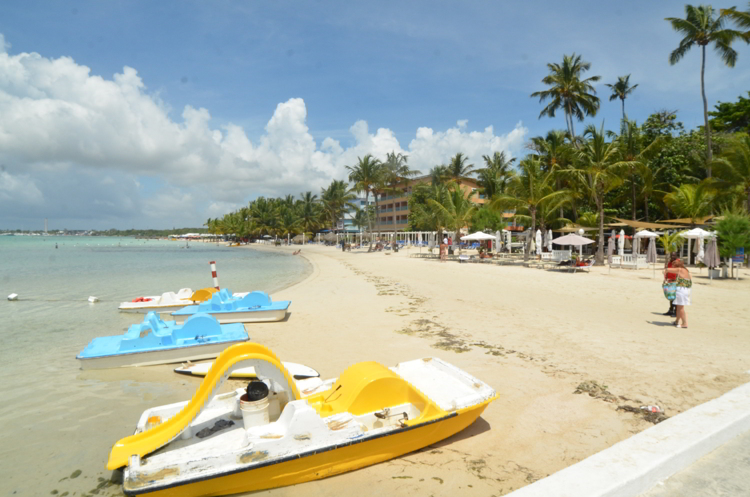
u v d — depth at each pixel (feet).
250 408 14.40
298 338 32.81
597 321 36.19
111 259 164.14
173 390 23.13
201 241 610.24
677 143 126.21
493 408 18.70
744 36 96.63
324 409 15.62
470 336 31.78
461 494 12.72
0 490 14.08
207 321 29.37
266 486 13.02
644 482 10.91
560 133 130.82
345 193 284.61
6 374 25.77
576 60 141.18
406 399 15.94
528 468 14.02
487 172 163.02
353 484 13.37
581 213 136.05
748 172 81.76
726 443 13.33
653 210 134.31
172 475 12.24
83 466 15.60
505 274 76.64
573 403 18.98
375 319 39.22
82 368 26.03
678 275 33.78
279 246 325.42
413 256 142.41
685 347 27.43
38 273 98.68
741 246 64.08
